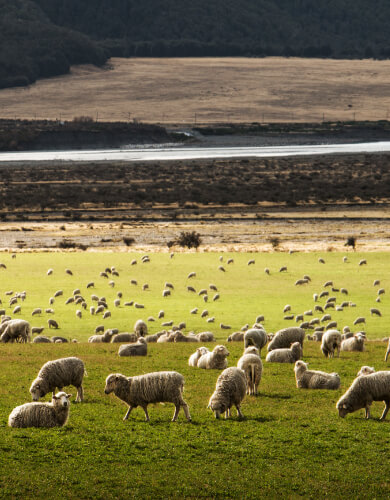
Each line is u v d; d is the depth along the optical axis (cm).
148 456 4225
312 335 9356
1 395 5512
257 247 19762
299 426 4759
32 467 4050
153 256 16862
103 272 14675
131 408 4853
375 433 4603
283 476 4016
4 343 8419
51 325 10431
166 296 13000
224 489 3866
